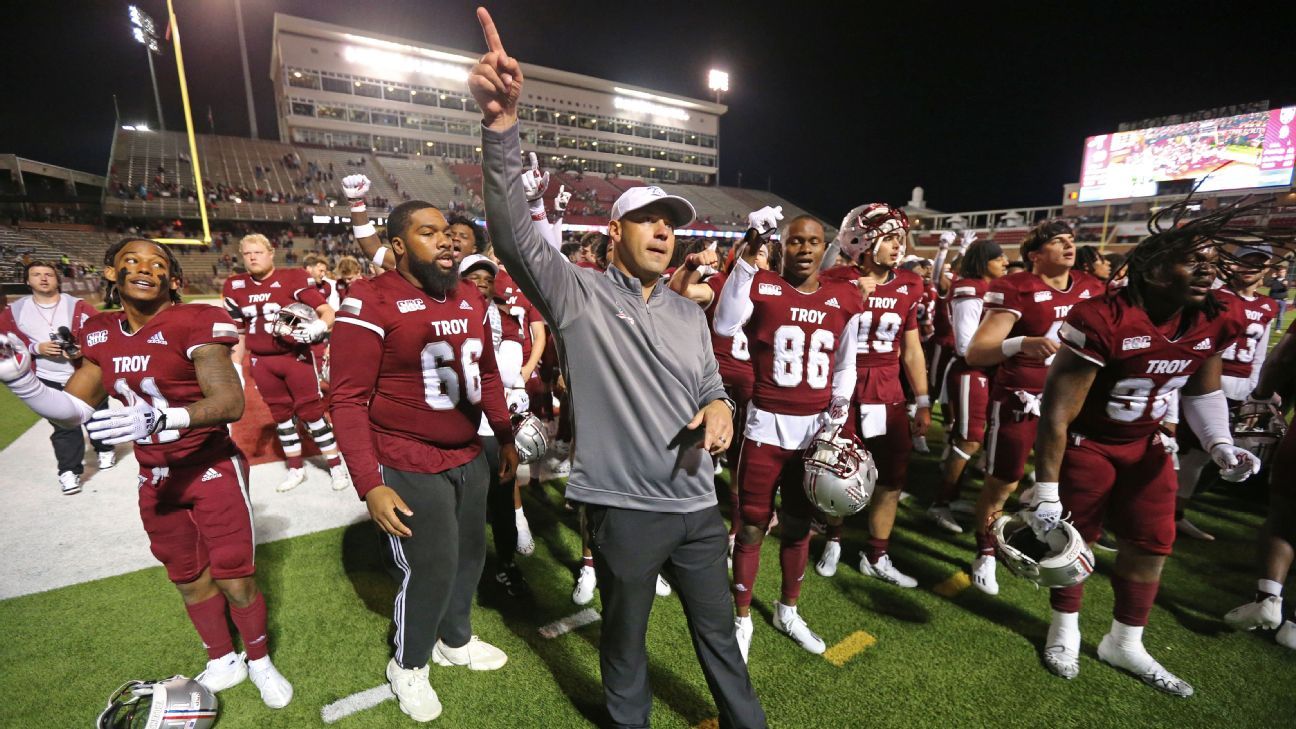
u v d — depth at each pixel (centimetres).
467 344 242
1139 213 3462
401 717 244
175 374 225
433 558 234
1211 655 285
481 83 160
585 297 190
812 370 280
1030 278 339
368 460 214
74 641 289
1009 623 310
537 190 252
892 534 416
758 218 281
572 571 364
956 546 399
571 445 204
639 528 196
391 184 4394
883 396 343
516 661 279
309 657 279
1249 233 217
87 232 3195
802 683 264
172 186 3631
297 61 4491
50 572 352
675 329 202
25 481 500
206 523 234
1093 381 251
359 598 327
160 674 268
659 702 254
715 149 6550
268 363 469
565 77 5444
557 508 457
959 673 272
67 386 224
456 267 241
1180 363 239
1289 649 288
